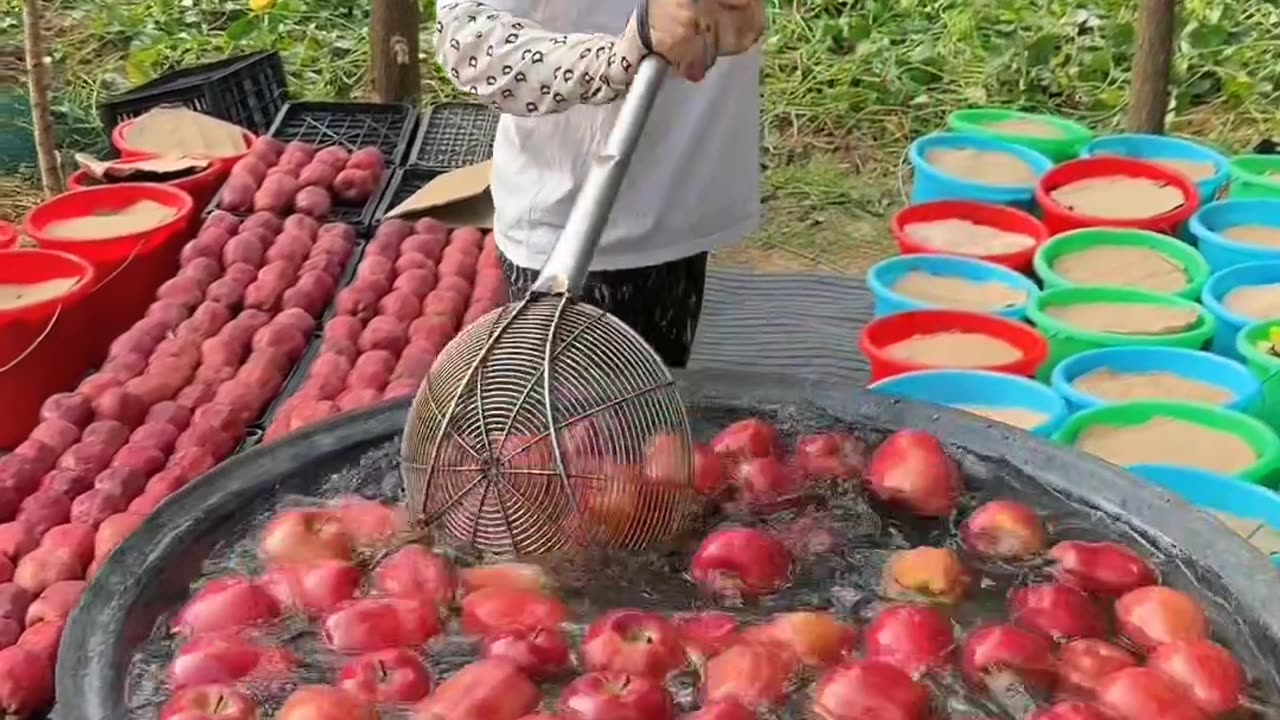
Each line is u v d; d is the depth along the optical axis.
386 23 4.20
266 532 1.47
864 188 4.65
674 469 1.45
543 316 1.46
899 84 5.14
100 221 3.33
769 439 1.63
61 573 2.00
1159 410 2.17
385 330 2.83
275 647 1.32
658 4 1.46
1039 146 3.51
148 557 1.43
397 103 4.23
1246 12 5.37
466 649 1.32
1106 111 4.95
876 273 2.82
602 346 1.45
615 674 1.24
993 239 3.05
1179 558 1.43
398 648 1.30
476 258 3.21
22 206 4.38
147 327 2.85
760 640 1.30
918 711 1.21
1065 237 2.92
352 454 1.62
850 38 5.49
